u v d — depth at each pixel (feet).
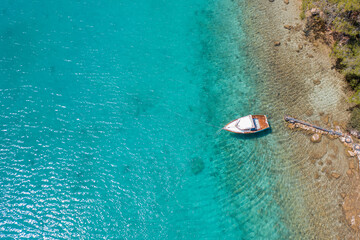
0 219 71.05
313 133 77.20
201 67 92.12
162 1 106.83
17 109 87.10
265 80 86.99
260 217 69.46
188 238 68.64
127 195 74.23
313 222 67.51
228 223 69.56
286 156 75.66
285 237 66.85
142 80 91.20
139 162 78.64
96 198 73.97
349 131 75.92
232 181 74.64
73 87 90.58
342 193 69.26
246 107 83.97
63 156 79.87
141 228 70.28
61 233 69.87
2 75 92.58
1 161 79.10
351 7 77.51
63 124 84.74
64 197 74.08
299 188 71.46
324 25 89.76
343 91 82.07
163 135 82.23
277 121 80.59
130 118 85.05
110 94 89.25
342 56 82.17
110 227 70.59
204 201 72.64
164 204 72.90
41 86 90.68
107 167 78.13
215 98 86.58
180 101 86.99
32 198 73.92
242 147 78.59
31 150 80.79
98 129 83.71
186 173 76.54
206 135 81.35
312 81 84.89
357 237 64.69
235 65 90.94
